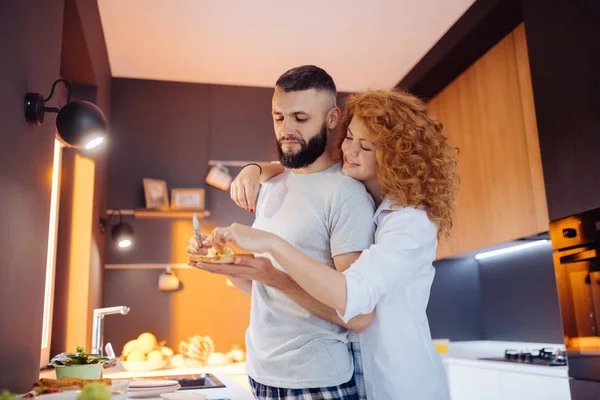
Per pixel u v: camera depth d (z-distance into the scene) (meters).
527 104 2.91
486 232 3.30
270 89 4.23
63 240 3.04
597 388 2.21
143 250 3.82
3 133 1.15
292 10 3.15
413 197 1.36
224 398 1.66
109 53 3.63
